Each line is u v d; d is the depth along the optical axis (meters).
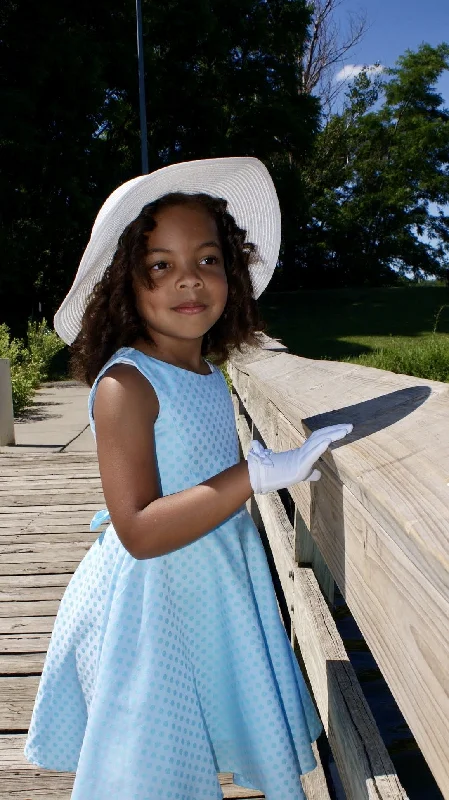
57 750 1.61
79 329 1.87
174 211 1.56
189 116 28.00
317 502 1.41
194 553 1.48
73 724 1.61
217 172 1.74
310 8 31.03
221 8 28.44
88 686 1.57
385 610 0.94
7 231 20.12
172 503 1.32
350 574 1.13
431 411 1.13
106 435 1.43
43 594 3.58
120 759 1.38
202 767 1.44
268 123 29.56
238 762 1.51
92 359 1.67
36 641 3.07
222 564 1.50
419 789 2.30
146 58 23.52
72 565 3.96
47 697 1.62
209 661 1.49
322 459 1.32
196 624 1.49
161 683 1.41
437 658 0.75
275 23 30.50
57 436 7.76
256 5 29.39
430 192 42.19
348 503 1.13
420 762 2.44
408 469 0.93
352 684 1.51
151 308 1.56
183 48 27.31
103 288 1.63
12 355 11.77
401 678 0.88
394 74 42.94
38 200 20.50
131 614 1.45
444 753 0.74
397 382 1.48
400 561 0.86
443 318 22.95
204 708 1.50
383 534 0.94
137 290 1.58
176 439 1.50
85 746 1.42
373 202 40.16
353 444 1.13
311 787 1.85
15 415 9.25
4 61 18.81
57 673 1.62
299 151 31.53
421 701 0.80
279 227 1.99
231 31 29.22
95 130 20.89
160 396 1.49
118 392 1.44
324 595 2.20
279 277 38.78
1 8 18.69
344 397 1.58
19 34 18.58
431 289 29.39
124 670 1.43
